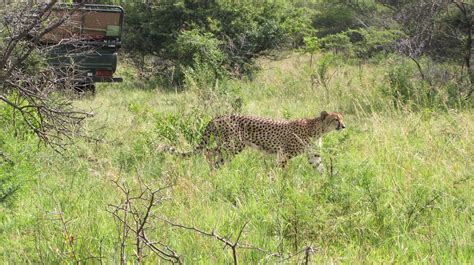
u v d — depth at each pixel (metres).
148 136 11.52
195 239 7.09
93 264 6.45
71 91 12.15
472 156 10.45
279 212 7.61
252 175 9.59
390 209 8.00
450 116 13.48
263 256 6.80
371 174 8.52
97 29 18.95
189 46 22.91
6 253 6.73
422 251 7.11
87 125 11.68
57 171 9.71
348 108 17.05
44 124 8.69
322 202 7.93
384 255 7.02
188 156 10.88
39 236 6.86
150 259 6.48
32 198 8.45
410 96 16.91
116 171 9.81
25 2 8.26
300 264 6.44
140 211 7.50
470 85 18.45
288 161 11.13
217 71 19.98
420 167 9.81
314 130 11.31
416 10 28.38
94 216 7.52
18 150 9.04
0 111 11.01
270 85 21.70
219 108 13.28
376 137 11.27
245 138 11.24
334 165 9.27
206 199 8.52
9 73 8.05
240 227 7.59
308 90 19.83
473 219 7.89
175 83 23.75
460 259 6.77
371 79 19.67
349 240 7.40
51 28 8.07
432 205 8.16
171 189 8.73
